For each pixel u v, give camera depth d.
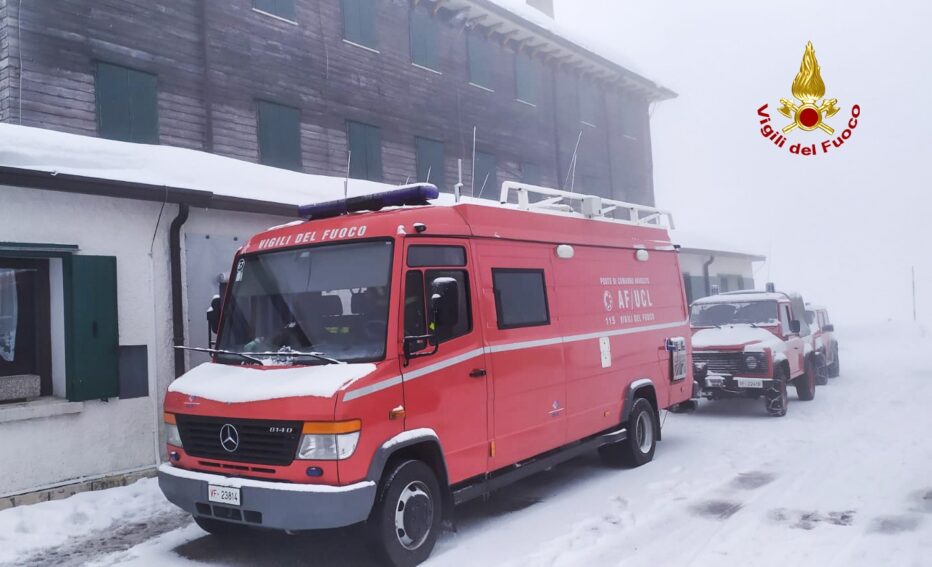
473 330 6.17
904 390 14.28
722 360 11.90
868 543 5.54
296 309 5.85
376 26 17.42
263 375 5.51
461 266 6.20
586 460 9.11
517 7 21.80
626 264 8.89
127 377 8.20
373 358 5.35
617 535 6.01
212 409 5.45
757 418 11.77
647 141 28.64
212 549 6.07
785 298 13.48
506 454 6.40
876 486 7.15
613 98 26.70
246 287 6.24
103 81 12.12
